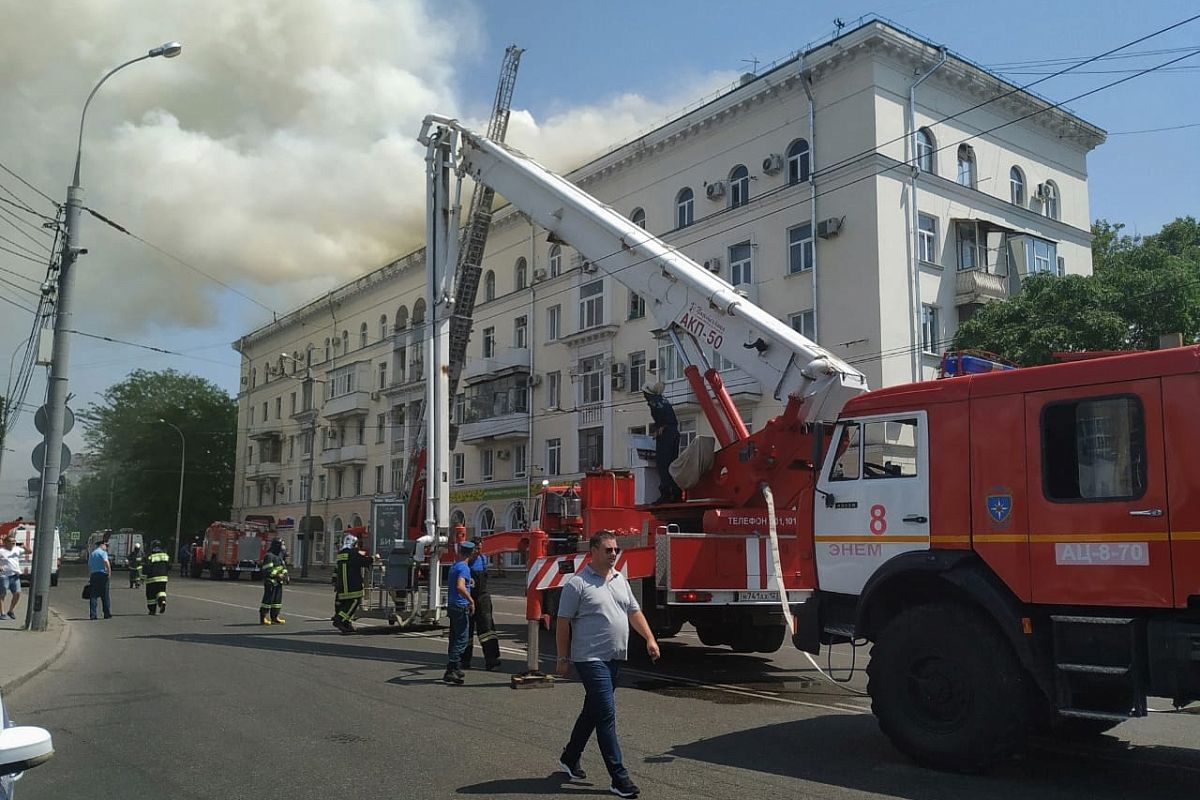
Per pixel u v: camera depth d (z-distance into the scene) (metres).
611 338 35.59
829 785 6.07
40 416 15.88
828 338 26.66
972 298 27.02
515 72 27.64
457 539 11.81
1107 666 5.89
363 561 16.38
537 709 8.77
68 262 16.11
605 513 13.24
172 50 15.98
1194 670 5.57
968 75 27.83
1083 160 32.34
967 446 6.82
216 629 17.12
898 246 26.14
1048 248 29.64
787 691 9.91
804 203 27.78
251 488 65.62
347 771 6.47
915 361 25.98
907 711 6.67
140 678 10.91
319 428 57.44
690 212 31.98
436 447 15.89
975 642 6.37
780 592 9.99
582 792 5.92
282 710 8.78
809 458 11.12
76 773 6.52
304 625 17.84
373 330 52.44
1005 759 6.49
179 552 58.84
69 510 85.62
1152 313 21.09
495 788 6.01
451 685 10.25
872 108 26.06
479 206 16.39
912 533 7.07
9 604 21.62
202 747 7.27
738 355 11.71
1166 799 5.78
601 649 5.91
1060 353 7.04
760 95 29.05
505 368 40.53
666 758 6.81
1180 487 5.74
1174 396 5.85
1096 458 6.18
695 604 10.52
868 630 7.14
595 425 36.00
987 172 28.98
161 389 68.00
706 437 12.02
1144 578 5.82
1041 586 6.27
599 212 13.73
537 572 10.38
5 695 9.77
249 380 67.38
